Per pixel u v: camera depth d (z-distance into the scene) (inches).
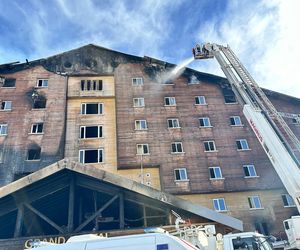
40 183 737.6
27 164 1272.1
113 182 720.3
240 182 1312.7
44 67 1569.9
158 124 1451.8
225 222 700.7
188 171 1326.3
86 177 756.6
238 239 516.1
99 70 1601.9
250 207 1258.0
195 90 1594.5
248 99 739.4
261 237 523.8
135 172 1305.4
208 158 1369.3
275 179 1327.5
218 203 1257.4
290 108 1562.5
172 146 1393.9
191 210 706.2
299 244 690.2
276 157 586.2
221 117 1503.4
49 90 1497.3
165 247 344.5
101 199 880.9
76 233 671.1
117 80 1574.8
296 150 636.1
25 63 1557.6
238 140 1434.5
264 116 701.9
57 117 1414.9
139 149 1369.3
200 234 557.0
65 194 848.3
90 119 1441.9
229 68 855.1
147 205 758.5
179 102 1541.6
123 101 1504.7
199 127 1462.8
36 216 870.4
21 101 1446.9
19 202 723.4
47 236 658.8
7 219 847.7
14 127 1366.9
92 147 1360.7
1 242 643.5
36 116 1408.7
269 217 1234.6
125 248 352.5
